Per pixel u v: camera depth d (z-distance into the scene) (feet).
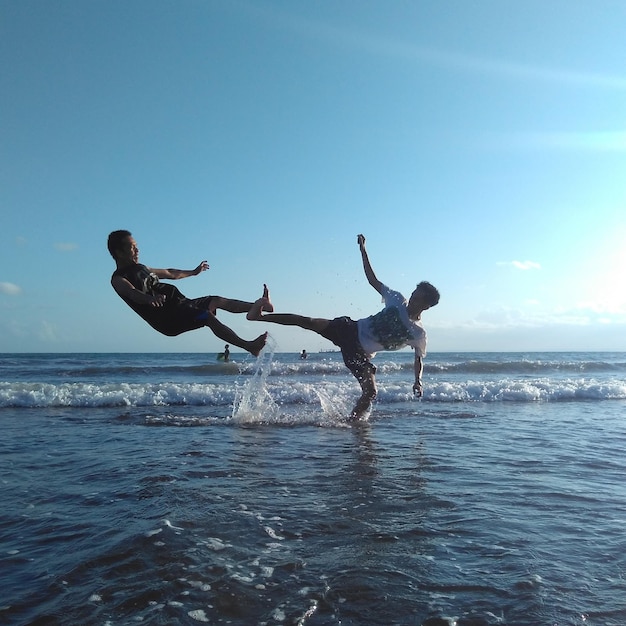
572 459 20.58
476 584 10.07
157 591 9.71
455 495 15.72
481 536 12.46
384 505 14.74
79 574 10.43
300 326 22.99
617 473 18.42
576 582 10.16
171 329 17.70
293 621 8.79
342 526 13.07
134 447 22.99
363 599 9.50
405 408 36.01
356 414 30.37
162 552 11.32
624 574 10.53
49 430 27.55
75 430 27.55
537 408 36.52
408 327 22.61
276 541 12.07
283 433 26.61
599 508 14.56
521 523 13.34
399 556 11.31
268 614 9.00
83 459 20.67
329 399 39.42
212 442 24.13
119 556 11.16
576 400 41.24
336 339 23.29
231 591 9.73
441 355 189.67
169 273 18.66
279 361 86.94
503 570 10.66
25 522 13.48
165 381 62.64
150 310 17.42
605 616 8.96
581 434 26.21
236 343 17.84
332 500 15.16
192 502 14.76
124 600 9.41
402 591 9.80
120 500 15.21
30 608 9.17
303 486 16.65
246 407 33.65
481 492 16.06
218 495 15.56
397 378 64.95
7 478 17.81
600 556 11.36
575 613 9.05
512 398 41.29
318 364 75.56
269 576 10.32
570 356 215.10
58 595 9.62
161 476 17.78
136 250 17.57
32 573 10.55
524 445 23.39
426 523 13.32
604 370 82.02
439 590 9.84
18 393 38.45
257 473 18.30
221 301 18.56
